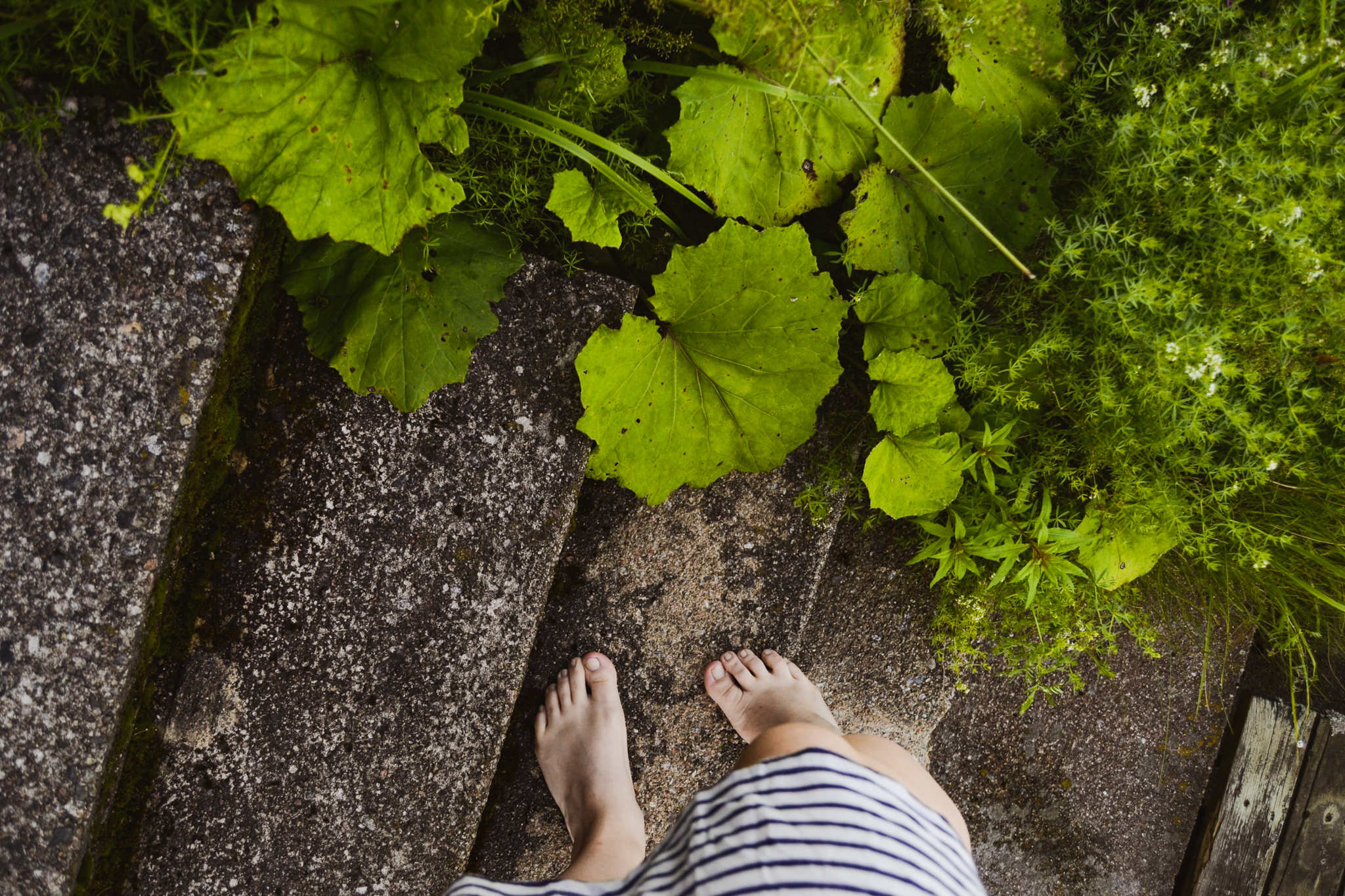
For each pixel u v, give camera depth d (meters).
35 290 1.10
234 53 0.91
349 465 1.33
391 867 1.41
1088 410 1.39
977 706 1.82
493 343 1.36
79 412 1.12
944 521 1.58
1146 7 1.37
